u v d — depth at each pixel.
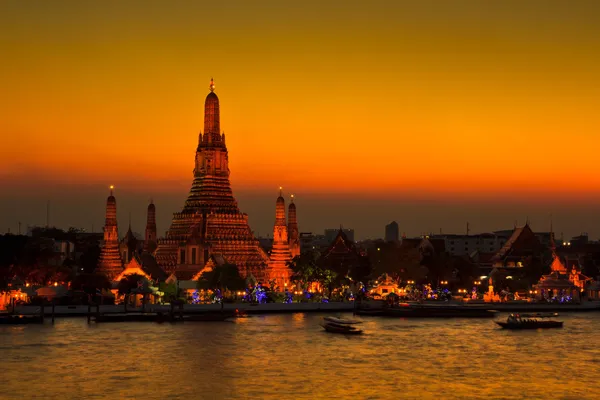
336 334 173.25
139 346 154.38
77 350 149.25
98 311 196.62
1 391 117.69
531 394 118.56
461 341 165.62
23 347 152.12
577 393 119.25
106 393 116.88
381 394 117.38
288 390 119.12
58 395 115.69
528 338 171.00
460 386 122.75
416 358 144.50
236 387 120.81
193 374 129.25
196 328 182.12
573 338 171.25
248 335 170.25
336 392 118.25
